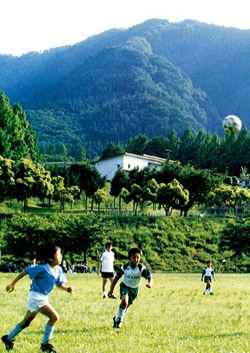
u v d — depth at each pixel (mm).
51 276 9273
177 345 10180
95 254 69500
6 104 108812
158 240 77500
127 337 11055
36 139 125062
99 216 68688
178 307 17938
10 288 9188
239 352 9562
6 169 81500
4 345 9438
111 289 12469
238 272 69875
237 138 166375
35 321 12875
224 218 88750
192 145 194625
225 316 15656
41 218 68812
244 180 143500
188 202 102250
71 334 11375
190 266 71188
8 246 63438
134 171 124625
